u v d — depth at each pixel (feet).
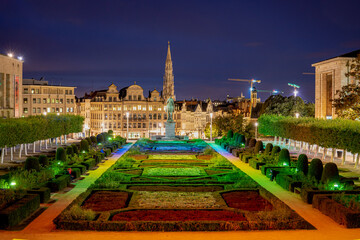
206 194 81.15
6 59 265.75
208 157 147.33
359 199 70.33
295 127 176.45
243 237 56.03
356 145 124.77
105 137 204.74
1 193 67.00
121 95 443.32
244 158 138.10
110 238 55.16
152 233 57.52
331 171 84.43
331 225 62.64
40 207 72.38
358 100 161.17
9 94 271.69
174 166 122.21
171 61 556.51
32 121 165.99
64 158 115.75
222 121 286.05
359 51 226.79
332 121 152.97
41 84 403.75
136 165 124.16
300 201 79.10
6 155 161.38
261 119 227.40
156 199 76.28
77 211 61.62
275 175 100.32
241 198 78.43
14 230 58.75
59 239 54.70
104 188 85.66
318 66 239.30
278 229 59.72
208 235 56.80
